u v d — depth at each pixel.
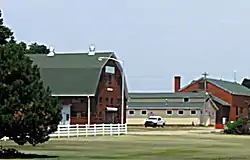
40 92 35.56
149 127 108.31
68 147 46.28
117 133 72.12
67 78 87.19
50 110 35.47
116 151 42.59
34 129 34.75
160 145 51.06
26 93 34.78
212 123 123.19
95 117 86.25
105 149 44.62
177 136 69.62
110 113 91.12
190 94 123.19
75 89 85.62
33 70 36.03
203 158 37.25
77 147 46.50
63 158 35.34
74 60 90.12
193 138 65.56
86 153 40.06
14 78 35.00
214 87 132.88
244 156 39.47
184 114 120.56
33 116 34.38
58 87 86.31
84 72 87.25
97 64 88.12
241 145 53.03
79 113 85.56
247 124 79.50
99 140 58.00
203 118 120.44
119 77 93.62
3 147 43.94
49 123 35.50
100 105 87.75
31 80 35.44
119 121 93.25
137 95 125.81
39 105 34.91
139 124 122.69
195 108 119.56
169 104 122.19
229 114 130.75
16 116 34.03
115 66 92.25
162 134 74.50
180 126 116.75
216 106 124.75
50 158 35.19
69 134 64.06
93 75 86.69
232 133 79.25
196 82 133.75
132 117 123.50
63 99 86.19
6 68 34.72
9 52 35.25
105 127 70.44
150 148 46.66
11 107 34.12
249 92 143.25
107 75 89.88
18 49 35.91
